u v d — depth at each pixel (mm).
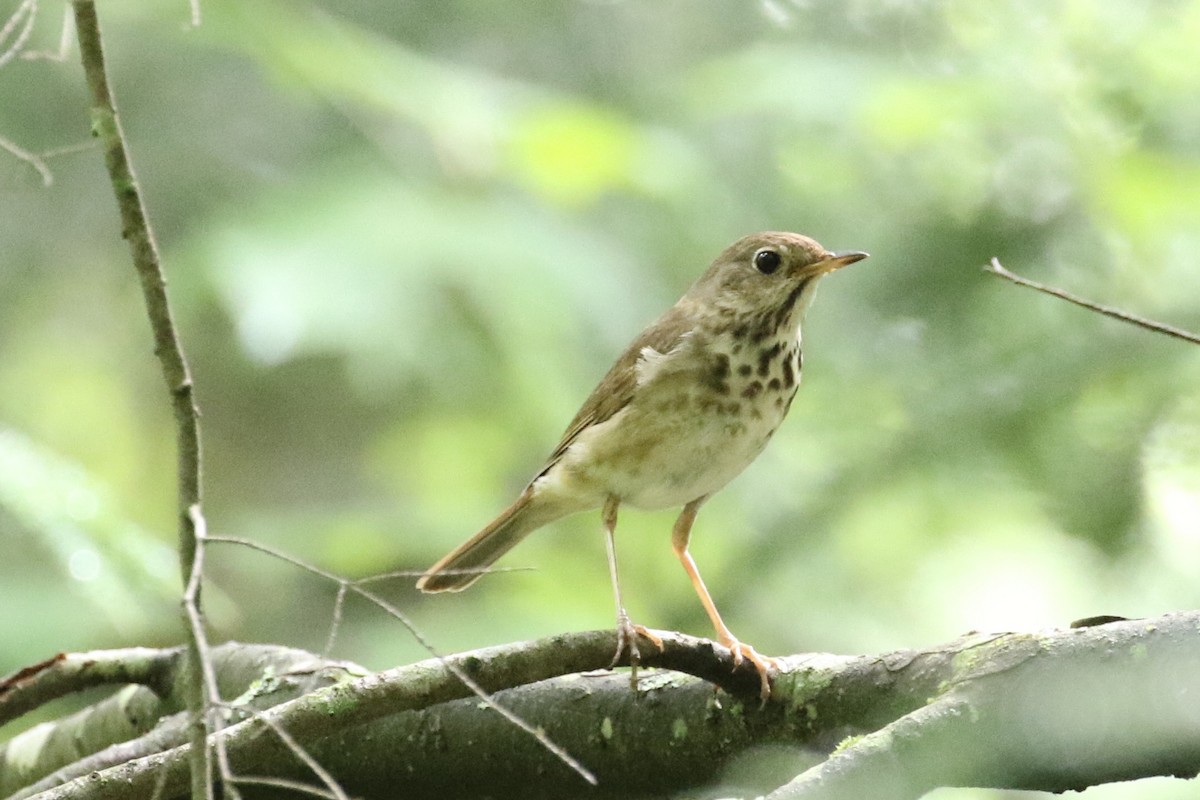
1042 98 11266
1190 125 10977
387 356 12664
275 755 5691
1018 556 12258
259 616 13406
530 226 13523
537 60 15031
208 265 12500
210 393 15312
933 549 12047
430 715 6840
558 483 8953
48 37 13836
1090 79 11047
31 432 15141
